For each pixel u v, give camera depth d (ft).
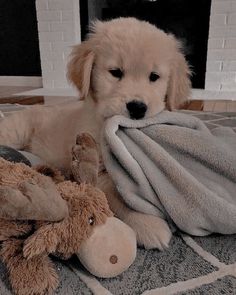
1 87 11.81
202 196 2.32
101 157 2.55
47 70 11.34
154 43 2.80
